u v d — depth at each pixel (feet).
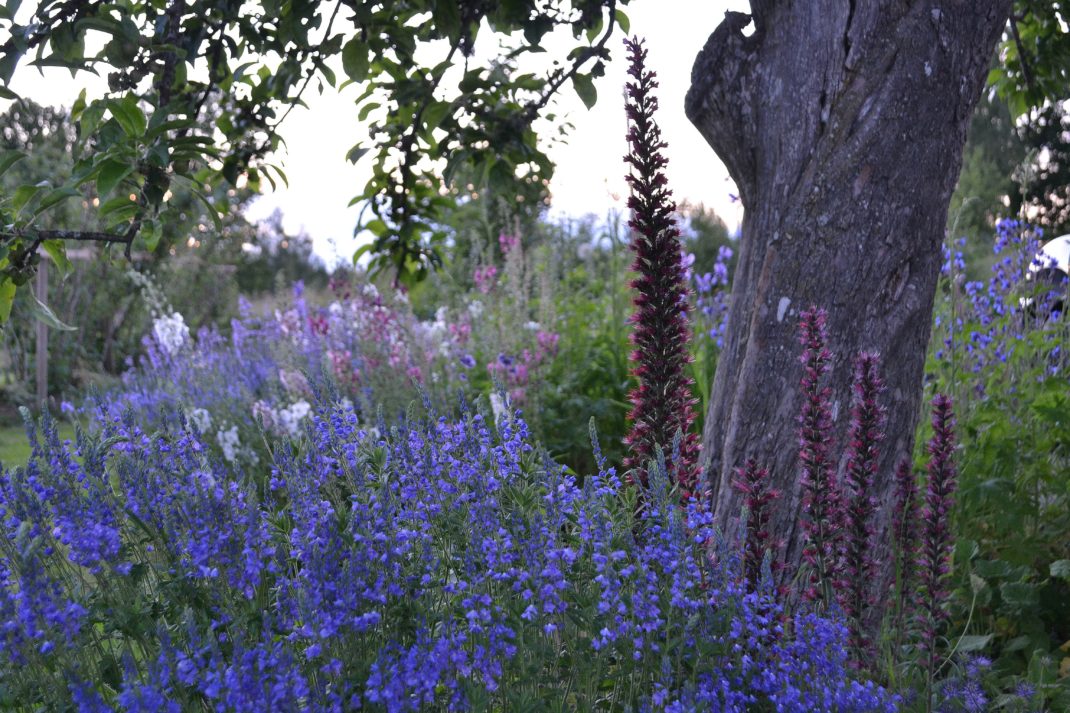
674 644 8.93
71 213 46.93
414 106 16.26
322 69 14.12
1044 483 16.94
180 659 7.78
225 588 9.49
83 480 10.18
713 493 12.62
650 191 11.96
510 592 9.70
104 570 9.53
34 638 8.70
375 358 23.66
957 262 20.51
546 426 22.13
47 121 40.73
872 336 11.96
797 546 11.99
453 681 8.63
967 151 70.49
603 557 9.14
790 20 12.29
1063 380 16.19
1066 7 20.45
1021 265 20.77
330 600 8.64
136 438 11.29
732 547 11.94
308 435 11.08
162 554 10.32
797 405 12.01
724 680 8.88
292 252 78.33
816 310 11.76
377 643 9.19
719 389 12.93
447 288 30.68
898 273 12.00
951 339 18.40
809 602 10.75
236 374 28.22
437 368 24.59
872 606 11.33
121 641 10.61
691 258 15.80
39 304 11.96
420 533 9.84
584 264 33.50
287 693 7.66
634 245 12.06
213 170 15.53
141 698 7.23
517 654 9.13
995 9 12.26
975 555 14.34
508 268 27.07
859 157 11.89
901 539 11.21
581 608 9.30
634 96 11.91
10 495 9.86
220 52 13.62
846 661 10.52
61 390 44.42
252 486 9.58
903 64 11.87
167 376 30.42
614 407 22.25
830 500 10.78
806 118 12.13
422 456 10.39
